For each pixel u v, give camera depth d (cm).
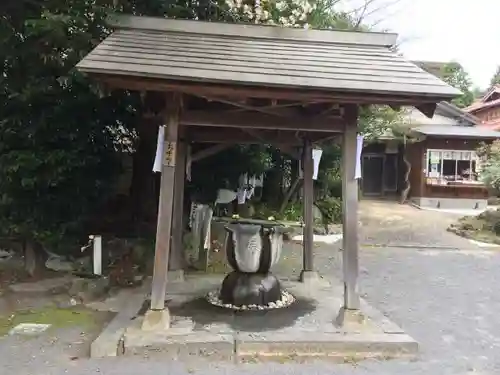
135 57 418
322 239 1178
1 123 632
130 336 417
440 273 852
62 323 497
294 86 399
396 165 2142
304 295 583
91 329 479
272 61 452
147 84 404
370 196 2158
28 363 389
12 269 686
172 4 731
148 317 437
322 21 1088
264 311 505
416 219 1560
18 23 646
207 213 782
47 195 651
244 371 377
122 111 751
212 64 425
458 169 1883
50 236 658
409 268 891
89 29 634
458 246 1163
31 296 593
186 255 765
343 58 482
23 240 696
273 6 830
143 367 380
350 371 385
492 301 657
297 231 1227
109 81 400
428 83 429
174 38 494
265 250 536
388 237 1253
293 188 1241
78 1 641
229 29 518
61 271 689
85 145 675
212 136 661
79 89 647
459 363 415
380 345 420
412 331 510
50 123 646
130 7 718
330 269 835
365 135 1507
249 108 452
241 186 1059
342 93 413
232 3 775
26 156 608
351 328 448
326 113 504
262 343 407
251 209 1145
